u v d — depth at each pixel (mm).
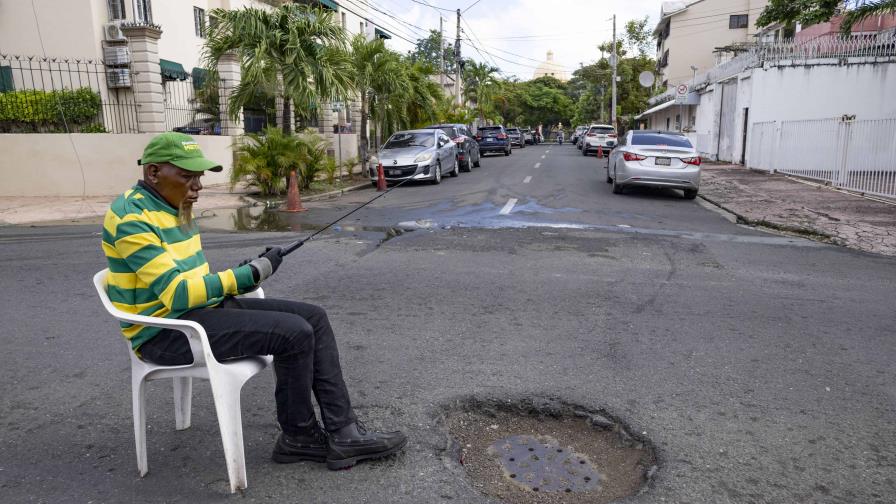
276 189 14086
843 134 14852
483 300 5785
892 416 3613
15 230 9711
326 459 3051
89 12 16172
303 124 21891
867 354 4566
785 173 18672
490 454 3264
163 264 2627
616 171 14234
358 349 4559
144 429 2918
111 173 14305
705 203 13234
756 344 4730
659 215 11328
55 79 16562
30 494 2807
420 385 3963
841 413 3641
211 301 2896
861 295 6152
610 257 7652
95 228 9898
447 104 31641
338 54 15719
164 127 16016
